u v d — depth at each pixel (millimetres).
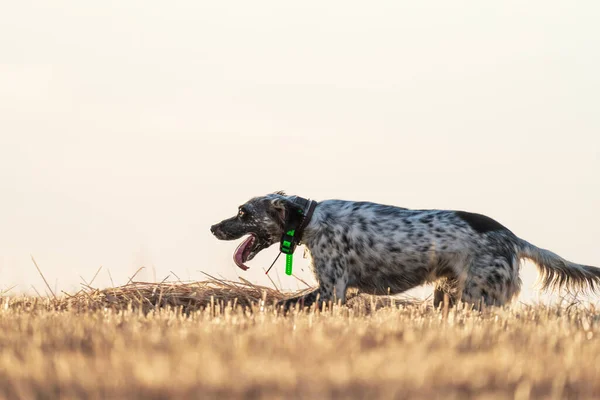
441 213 14203
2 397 6504
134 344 8453
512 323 10773
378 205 14406
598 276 13984
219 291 14641
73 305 13883
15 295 15438
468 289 13664
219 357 7512
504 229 14133
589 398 6703
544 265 14109
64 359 7387
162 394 6344
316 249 14109
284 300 13961
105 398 6285
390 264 13984
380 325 10102
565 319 11141
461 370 7012
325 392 6336
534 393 6719
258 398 6285
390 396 6223
